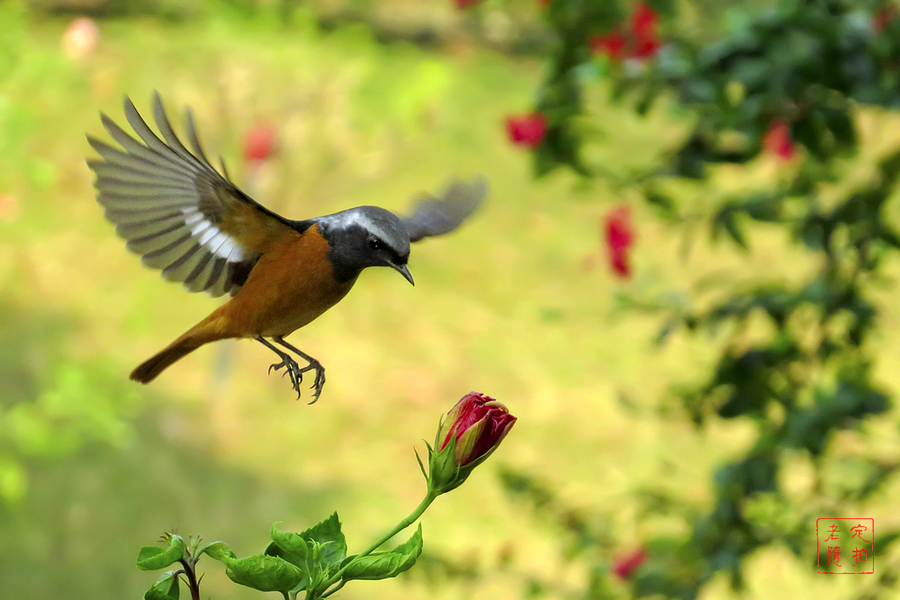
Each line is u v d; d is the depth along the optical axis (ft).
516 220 67.31
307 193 45.37
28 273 54.39
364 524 41.47
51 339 49.85
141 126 11.14
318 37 45.42
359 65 43.34
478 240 65.26
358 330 55.52
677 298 20.77
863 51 17.98
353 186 45.68
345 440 47.03
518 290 60.59
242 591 37.83
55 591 36.42
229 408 47.83
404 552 8.28
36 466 42.47
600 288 61.36
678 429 48.88
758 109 18.62
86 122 56.59
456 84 79.15
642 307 20.93
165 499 41.86
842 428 18.63
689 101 19.52
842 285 18.98
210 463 44.47
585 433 48.49
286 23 44.68
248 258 12.99
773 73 18.10
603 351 55.36
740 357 19.48
